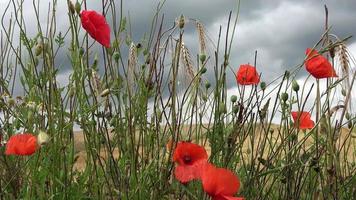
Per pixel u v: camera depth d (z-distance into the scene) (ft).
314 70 2.50
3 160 2.85
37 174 2.70
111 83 2.66
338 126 2.63
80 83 2.62
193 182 2.51
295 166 2.67
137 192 2.45
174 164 2.43
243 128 2.66
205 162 1.99
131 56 2.73
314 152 2.74
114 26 2.58
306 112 2.77
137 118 2.57
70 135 2.78
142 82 2.63
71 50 2.71
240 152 2.73
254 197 2.67
